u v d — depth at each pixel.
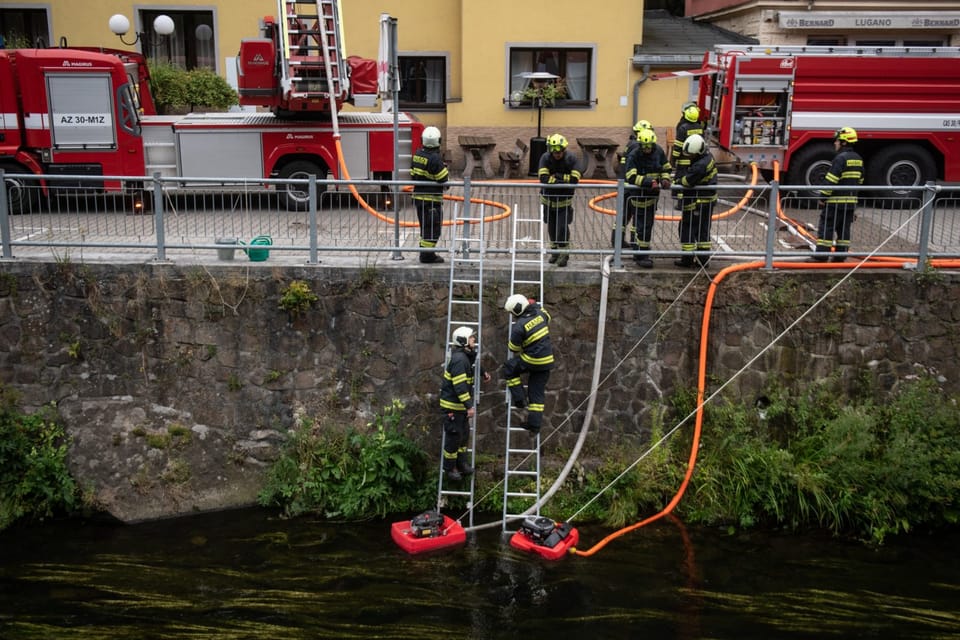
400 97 19.44
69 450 10.21
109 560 9.21
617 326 10.16
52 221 10.37
